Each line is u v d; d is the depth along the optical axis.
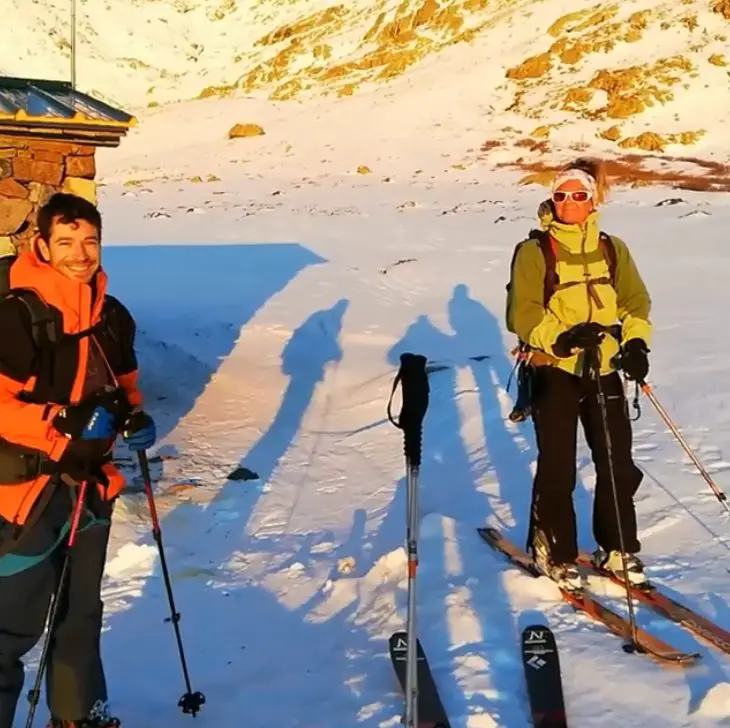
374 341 12.14
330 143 48.47
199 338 11.93
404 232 22.84
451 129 49.62
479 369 9.71
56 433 2.87
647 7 61.22
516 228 22.81
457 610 4.13
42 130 7.21
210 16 88.12
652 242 19.53
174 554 5.41
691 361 9.30
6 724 2.96
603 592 4.21
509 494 5.85
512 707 3.41
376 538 5.39
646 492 5.48
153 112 65.00
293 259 19.06
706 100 48.41
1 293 2.90
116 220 26.64
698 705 3.28
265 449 7.79
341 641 4.16
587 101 50.44
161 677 3.96
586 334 3.90
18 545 2.87
